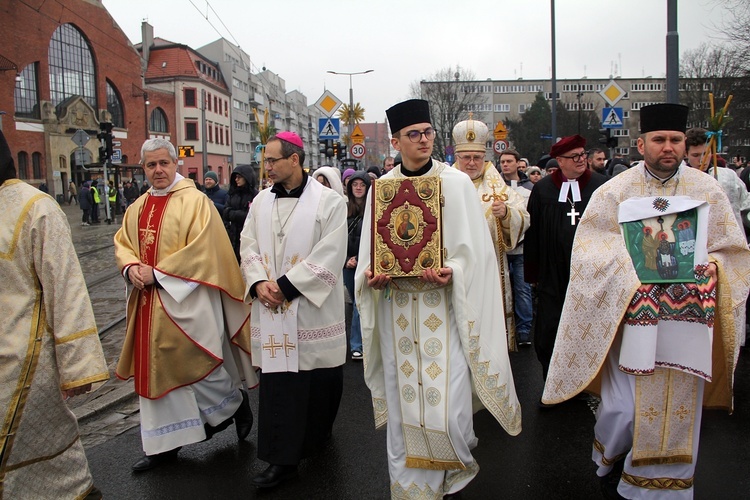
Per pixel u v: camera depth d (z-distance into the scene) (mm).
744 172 9156
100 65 47781
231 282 4457
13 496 2980
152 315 4215
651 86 92500
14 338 2949
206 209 4398
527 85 101062
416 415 3348
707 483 3934
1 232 2943
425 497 3389
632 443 3389
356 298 3557
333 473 4191
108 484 4113
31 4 40406
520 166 10914
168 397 4305
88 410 5250
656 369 3301
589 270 3416
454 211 3395
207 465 4383
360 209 7059
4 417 2922
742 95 25875
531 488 3910
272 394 4078
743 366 6293
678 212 3266
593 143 66438
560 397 3570
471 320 3307
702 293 3180
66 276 3027
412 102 3422
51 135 42000
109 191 30906
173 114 59531
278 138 4176
